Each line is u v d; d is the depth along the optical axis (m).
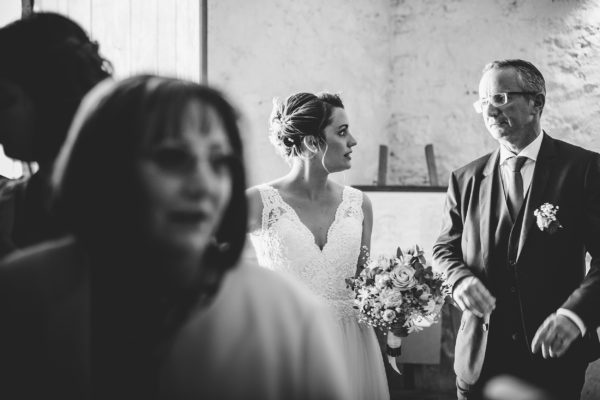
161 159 0.77
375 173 4.88
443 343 4.29
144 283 0.80
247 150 0.88
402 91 4.93
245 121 0.87
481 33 4.74
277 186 2.67
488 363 2.45
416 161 4.89
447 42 4.83
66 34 1.38
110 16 2.99
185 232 0.78
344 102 4.70
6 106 1.34
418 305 2.52
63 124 1.35
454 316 4.21
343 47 4.73
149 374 0.79
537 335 2.23
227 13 4.38
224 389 0.76
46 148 1.36
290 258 2.54
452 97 4.81
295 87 4.56
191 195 0.77
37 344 0.78
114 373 0.80
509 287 2.44
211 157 0.81
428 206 4.39
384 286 2.51
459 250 2.67
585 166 2.43
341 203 2.72
